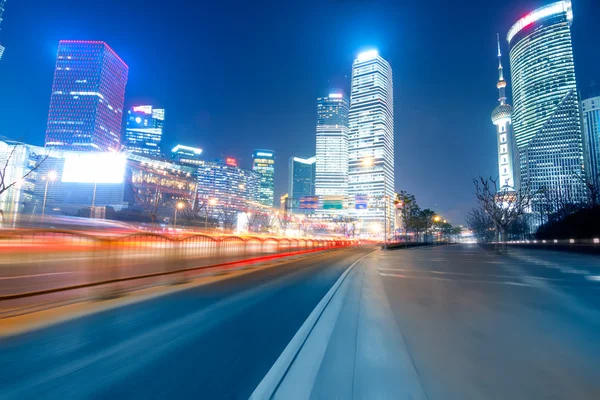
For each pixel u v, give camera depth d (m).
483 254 31.97
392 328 5.82
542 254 29.64
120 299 8.05
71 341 4.89
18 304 7.33
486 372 4.00
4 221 32.88
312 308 7.23
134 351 4.50
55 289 8.88
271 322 6.03
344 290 9.88
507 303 7.99
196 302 7.80
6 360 4.16
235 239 28.86
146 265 14.09
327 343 4.97
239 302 7.85
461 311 7.16
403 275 13.91
